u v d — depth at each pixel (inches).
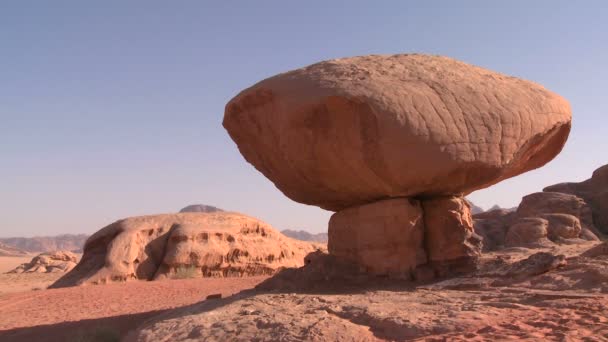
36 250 6382.9
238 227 1133.1
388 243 439.5
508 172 464.8
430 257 437.1
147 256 997.8
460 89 407.8
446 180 399.2
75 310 608.1
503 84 437.1
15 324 539.8
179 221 1088.2
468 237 435.8
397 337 249.3
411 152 378.6
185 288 759.7
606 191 1120.8
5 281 1312.7
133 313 561.9
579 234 993.5
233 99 497.4
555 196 1071.6
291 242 1284.4
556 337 215.8
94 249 1051.9
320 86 405.7
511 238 961.5
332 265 486.6
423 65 436.8
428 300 326.3
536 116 419.8
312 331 259.4
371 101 381.7
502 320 252.5
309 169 454.9
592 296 287.3
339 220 500.7
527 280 358.3
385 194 441.7
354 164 411.2
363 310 297.3
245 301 367.2
